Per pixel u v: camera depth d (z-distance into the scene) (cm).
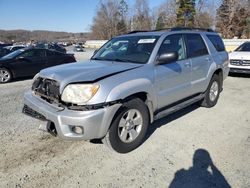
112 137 350
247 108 594
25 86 888
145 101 395
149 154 372
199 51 532
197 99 537
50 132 344
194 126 477
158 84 406
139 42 446
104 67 380
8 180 308
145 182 306
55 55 1139
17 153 371
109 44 505
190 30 535
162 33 451
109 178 314
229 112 563
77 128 329
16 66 995
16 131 450
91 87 323
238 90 791
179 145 399
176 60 457
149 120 411
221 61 596
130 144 374
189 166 340
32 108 371
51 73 369
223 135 437
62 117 321
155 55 412
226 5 4481
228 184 301
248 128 469
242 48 1090
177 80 451
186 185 300
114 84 338
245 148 388
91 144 401
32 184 302
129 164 345
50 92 356
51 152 376
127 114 365
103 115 325
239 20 4438
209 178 313
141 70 381
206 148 389
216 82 600
